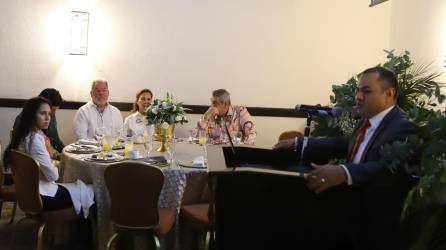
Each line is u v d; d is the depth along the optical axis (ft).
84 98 16.92
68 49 16.40
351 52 18.97
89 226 11.46
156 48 17.35
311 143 6.94
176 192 9.61
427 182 5.32
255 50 18.22
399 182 5.47
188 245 10.22
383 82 5.73
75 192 9.86
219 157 6.48
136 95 16.61
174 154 11.52
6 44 16.17
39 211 9.43
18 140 9.80
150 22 17.21
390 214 5.36
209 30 17.75
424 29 16.67
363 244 5.18
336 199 5.08
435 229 5.59
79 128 15.05
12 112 16.38
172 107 11.86
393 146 5.15
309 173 4.98
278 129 18.65
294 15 18.42
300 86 18.72
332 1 18.67
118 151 11.95
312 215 5.11
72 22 16.06
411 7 17.48
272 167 6.29
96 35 16.78
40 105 9.84
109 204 10.09
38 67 16.47
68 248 11.21
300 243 5.15
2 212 13.93
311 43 18.66
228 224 5.23
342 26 18.81
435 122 5.41
